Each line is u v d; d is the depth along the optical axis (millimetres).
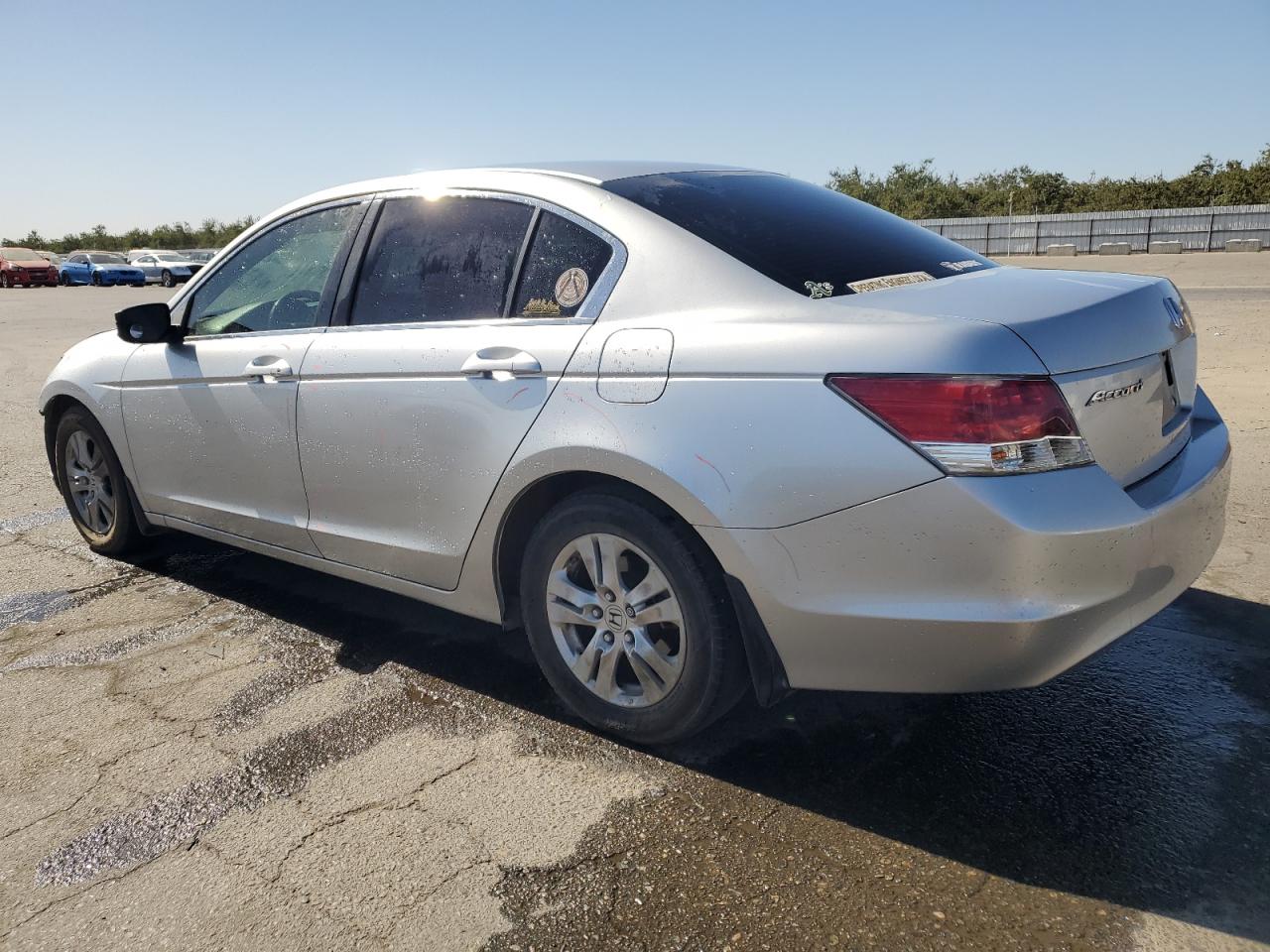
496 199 3119
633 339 2605
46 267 40719
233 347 3709
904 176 55969
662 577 2613
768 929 2090
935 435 2141
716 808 2531
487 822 2512
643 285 2688
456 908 2199
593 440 2605
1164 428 2600
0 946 2141
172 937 2150
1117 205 47219
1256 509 4707
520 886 2266
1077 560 2133
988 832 2389
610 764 2764
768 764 2729
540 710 3094
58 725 3102
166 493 4156
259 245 3848
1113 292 2523
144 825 2561
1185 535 2438
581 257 2846
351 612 3959
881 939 2047
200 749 2930
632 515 2611
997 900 2152
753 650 2490
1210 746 2732
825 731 2895
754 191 3141
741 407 2383
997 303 2363
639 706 2764
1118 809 2459
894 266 2783
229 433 3719
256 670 3445
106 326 18688
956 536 2143
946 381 2137
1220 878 2197
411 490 3133
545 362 2752
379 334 3232
